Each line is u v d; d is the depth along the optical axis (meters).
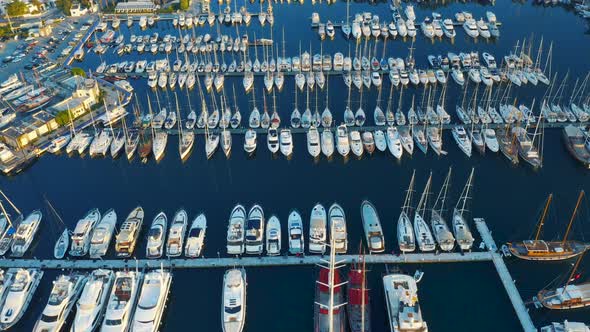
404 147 93.94
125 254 72.44
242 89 116.75
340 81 118.44
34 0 162.62
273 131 97.75
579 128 96.25
